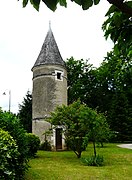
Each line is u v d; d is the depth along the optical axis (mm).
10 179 5797
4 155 5734
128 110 42031
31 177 11484
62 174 12711
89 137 18031
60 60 33000
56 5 1475
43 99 31672
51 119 21891
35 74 32906
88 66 47812
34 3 1535
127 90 40750
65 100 33156
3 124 8406
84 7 1549
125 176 12531
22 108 40969
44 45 33562
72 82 47781
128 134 40875
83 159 17719
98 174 12961
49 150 29594
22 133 8883
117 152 24031
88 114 18047
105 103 46594
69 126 20703
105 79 45062
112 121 41250
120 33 2061
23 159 8445
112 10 1794
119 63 4449
